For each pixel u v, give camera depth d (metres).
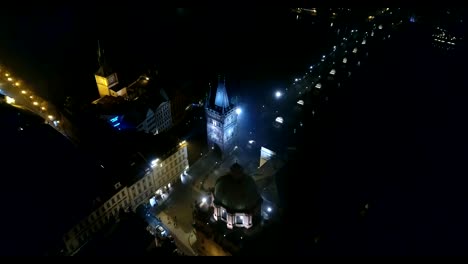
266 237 61.69
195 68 138.88
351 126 93.19
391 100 106.44
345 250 63.75
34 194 68.62
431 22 147.62
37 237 63.09
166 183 83.69
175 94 107.06
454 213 72.31
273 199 66.75
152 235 65.25
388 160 84.38
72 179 72.00
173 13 187.50
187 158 87.75
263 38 163.00
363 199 73.12
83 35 160.75
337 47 132.25
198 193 83.75
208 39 163.75
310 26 169.62
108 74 99.94
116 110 93.19
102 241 64.50
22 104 94.75
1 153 72.75
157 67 134.50
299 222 63.75
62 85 120.75
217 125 85.00
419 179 80.25
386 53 129.12
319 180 72.19
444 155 87.25
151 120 96.25
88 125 85.44
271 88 123.31
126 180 73.31
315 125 91.00
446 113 101.88
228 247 60.91
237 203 58.38
